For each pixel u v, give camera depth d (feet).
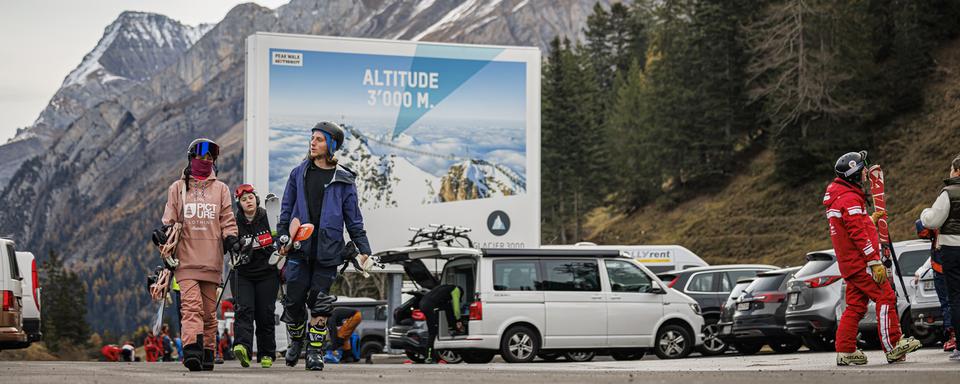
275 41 78.33
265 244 31.48
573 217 297.33
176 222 29.99
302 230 28.63
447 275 56.95
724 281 70.69
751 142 244.42
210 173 30.50
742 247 196.34
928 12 200.34
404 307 57.77
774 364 36.58
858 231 29.63
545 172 298.76
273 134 77.97
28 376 24.56
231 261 31.37
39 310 58.39
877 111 194.59
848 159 30.04
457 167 82.02
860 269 29.94
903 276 50.70
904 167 176.76
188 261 29.78
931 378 20.92
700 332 57.52
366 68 80.33
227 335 92.02
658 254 95.30
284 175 77.97
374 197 80.28
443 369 32.17
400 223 80.79
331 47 79.56
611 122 313.53
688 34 262.06
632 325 55.93
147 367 34.24
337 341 63.82
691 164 244.01
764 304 58.65
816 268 54.24
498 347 53.67
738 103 242.37
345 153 79.71
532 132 83.61
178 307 42.68
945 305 38.50
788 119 201.98
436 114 81.82
